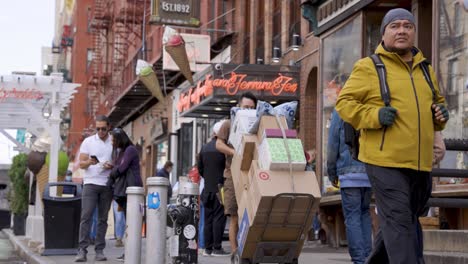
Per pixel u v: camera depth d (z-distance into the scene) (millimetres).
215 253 17312
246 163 11172
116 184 16000
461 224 16234
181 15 36438
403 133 7797
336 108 8156
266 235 10953
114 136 15992
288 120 11492
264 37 34031
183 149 46562
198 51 37438
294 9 30797
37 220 22141
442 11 16953
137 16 58469
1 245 30156
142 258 16344
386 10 20297
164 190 11758
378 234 8656
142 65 33281
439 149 8117
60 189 22047
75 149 94875
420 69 8086
